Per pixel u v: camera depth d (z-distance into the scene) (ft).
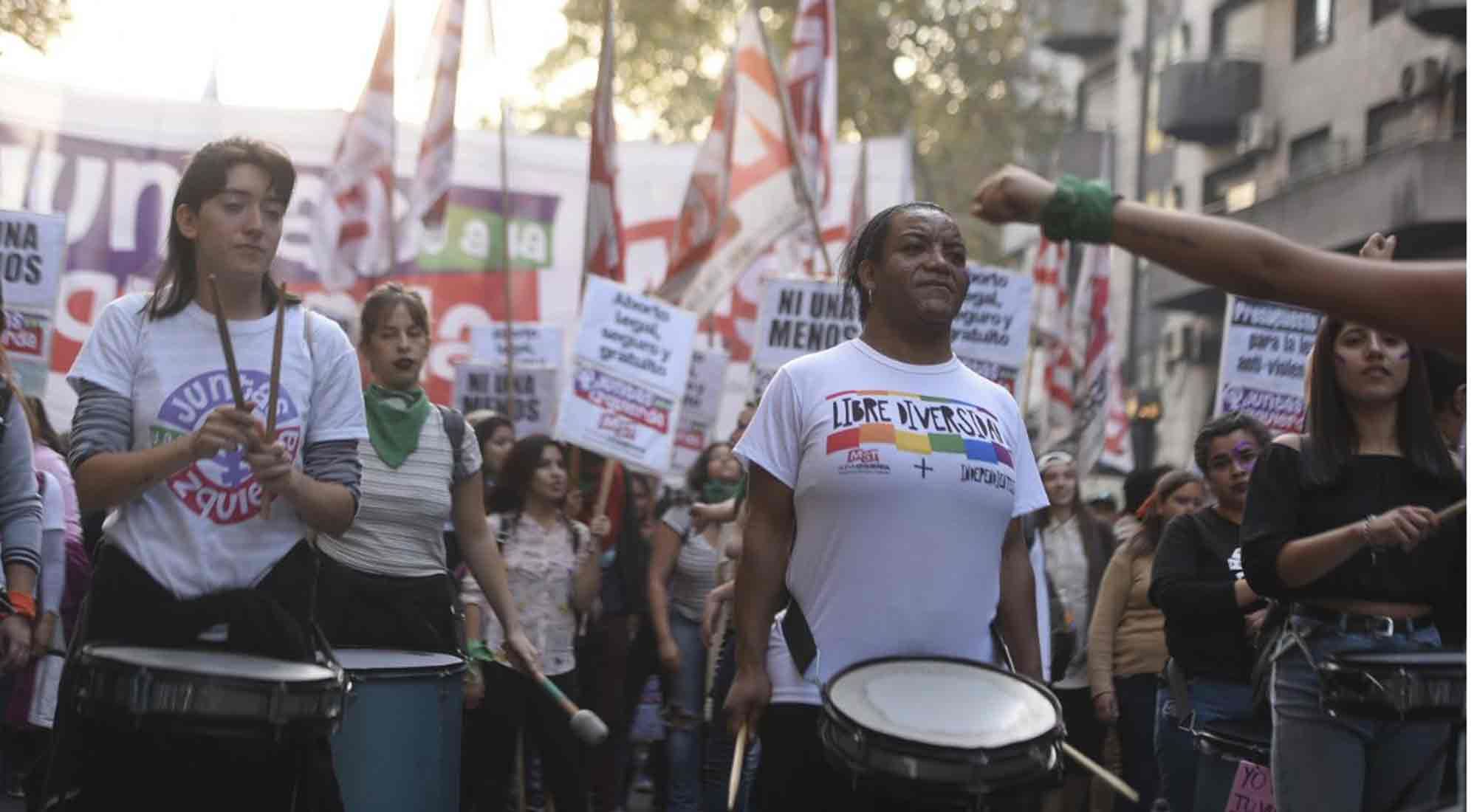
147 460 13.46
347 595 19.69
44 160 55.83
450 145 42.06
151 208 56.44
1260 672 17.34
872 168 62.03
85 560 24.27
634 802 35.40
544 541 26.86
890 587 14.25
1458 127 93.50
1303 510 16.62
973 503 14.46
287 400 14.30
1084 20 133.59
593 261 39.17
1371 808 16.52
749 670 14.60
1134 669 26.84
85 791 13.60
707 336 50.55
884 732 12.55
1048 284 50.60
